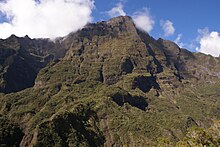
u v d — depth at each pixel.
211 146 120.44
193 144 122.62
